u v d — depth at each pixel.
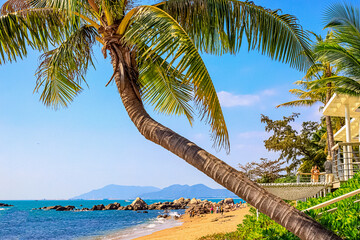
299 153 38.00
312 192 12.58
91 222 63.47
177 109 8.94
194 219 57.50
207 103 5.19
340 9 12.73
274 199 4.29
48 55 8.31
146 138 5.63
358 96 14.62
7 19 6.99
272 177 37.56
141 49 7.00
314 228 3.98
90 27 8.23
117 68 6.26
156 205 116.75
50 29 7.61
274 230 8.15
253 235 10.77
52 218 76.12
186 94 8.81
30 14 7.24
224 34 6.93
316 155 36.53
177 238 24.33
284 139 38.09
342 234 5.77
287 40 6.91
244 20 6.73
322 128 37.72
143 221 61.91
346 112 17.53
